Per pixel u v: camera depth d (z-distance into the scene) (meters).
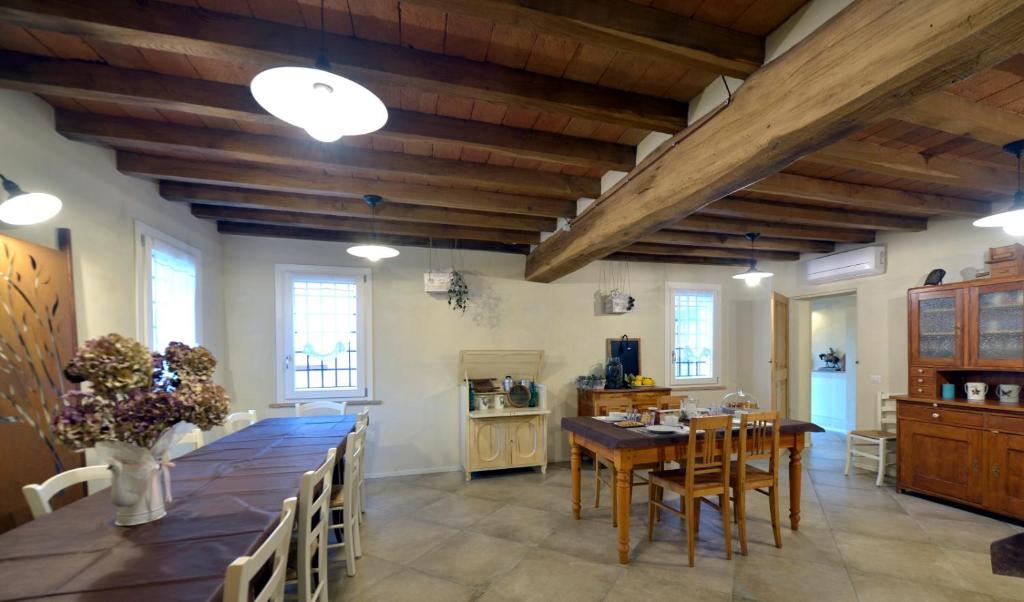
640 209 2.51
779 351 5.41
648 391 4.97
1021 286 3.32
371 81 1.74
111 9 1.44
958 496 3.49
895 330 4.56
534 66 1.84
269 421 3.48
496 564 2.72
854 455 4.61
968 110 2.06
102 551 1.32
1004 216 2.64
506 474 4.62
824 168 2.99
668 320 5.68
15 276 1.92
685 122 2.11
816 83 1.44
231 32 1.53
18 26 1.56
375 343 4.62
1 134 1.91
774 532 2.94
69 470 2.00
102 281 2.52
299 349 4.42
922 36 1.15
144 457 1.48
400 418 4.65
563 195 3.05
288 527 1.27
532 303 5.17
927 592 2.38
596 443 3.10
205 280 3.84
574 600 2.35
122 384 1.38
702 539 3.06
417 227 4.17
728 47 1.61
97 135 2.26
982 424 3.36
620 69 1.86
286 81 1.30
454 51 1.74
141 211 2.90
